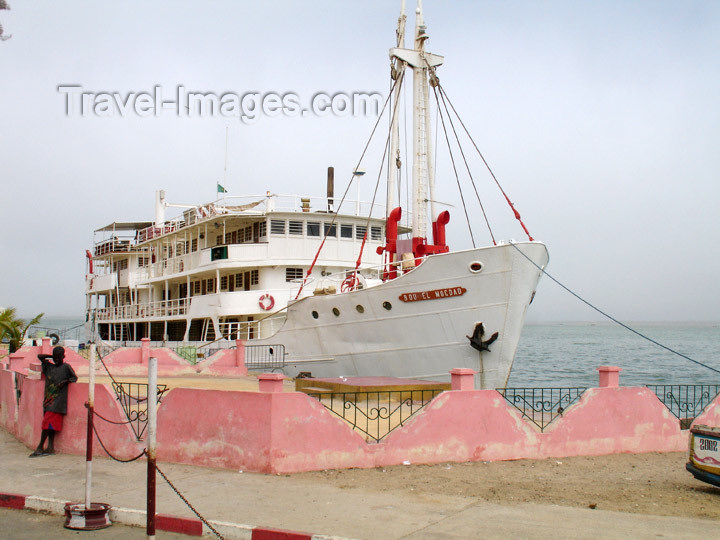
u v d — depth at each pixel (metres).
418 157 24.66
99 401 13.62
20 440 15.69
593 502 10.23
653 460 13.91
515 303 20.17
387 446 12.51
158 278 40.25
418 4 25.00
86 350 34.84
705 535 8.47
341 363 24.23
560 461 13.42
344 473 11.83
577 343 118.50
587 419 14.22
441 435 12.93
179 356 29.56
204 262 33.44
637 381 43.91
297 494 10.41
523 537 8.33
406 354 22.16
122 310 46.81
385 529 8.70
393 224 24.83
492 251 20.03
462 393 13.18
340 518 9.20
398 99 26.75
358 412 17.47
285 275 31.56
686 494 10.98
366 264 32.38
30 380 15.25
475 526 8.80
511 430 13.46
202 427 12.52
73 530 9.27
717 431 11.05
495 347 20.52
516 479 11.70
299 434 11.93
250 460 11.91
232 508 9.70
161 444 12.91
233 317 33.75
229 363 28.81
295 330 26.12
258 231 32.97
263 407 11.88
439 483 11.24
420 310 21.53
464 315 20.73
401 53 24.77
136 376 27.86
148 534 7.64
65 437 14.04
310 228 31.77
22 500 10.48
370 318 22.89
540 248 19.95
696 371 53.59
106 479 11.59
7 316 38.91
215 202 34.34
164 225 43.38
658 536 8.39
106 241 48.72
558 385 40.50
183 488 10.80
